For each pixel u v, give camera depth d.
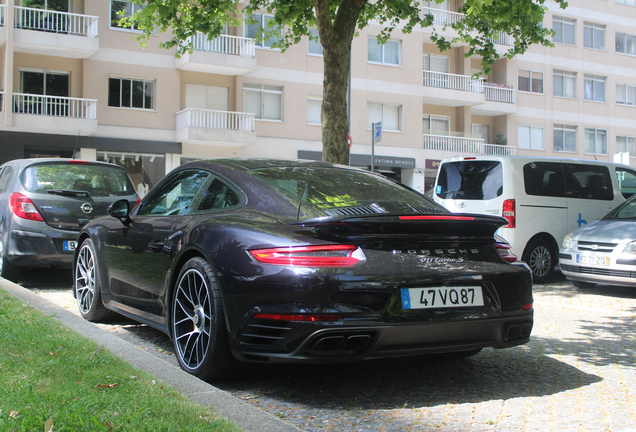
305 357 3.18
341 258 3.25
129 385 3.01
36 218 7.52
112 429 2.40
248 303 3.34
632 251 8.07
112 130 22.95
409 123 28.89
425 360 4.45
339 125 10.29
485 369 4.23
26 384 2.88
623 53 36.41
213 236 3.69
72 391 2.82
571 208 10.23
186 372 3.50
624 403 3.48
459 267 3.49
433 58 30.92
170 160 24.25
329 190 4.06
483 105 31.44
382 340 3.23
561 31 34.38
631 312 6.94
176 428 2.46
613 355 4.74
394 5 13.61
